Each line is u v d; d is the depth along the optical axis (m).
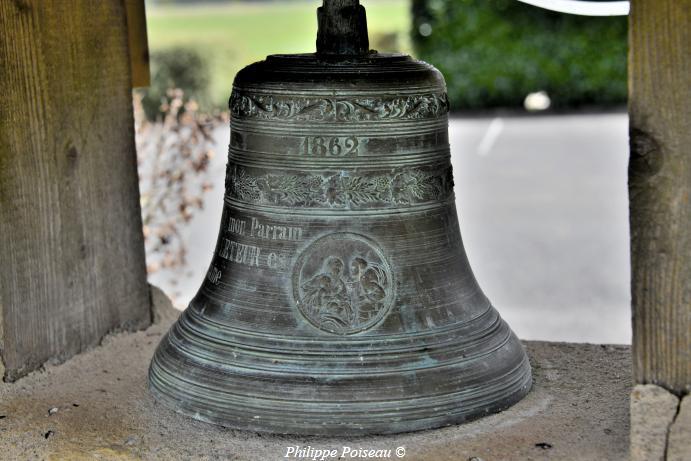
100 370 3.21
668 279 2.40
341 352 2.68
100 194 3.33
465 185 8.66
